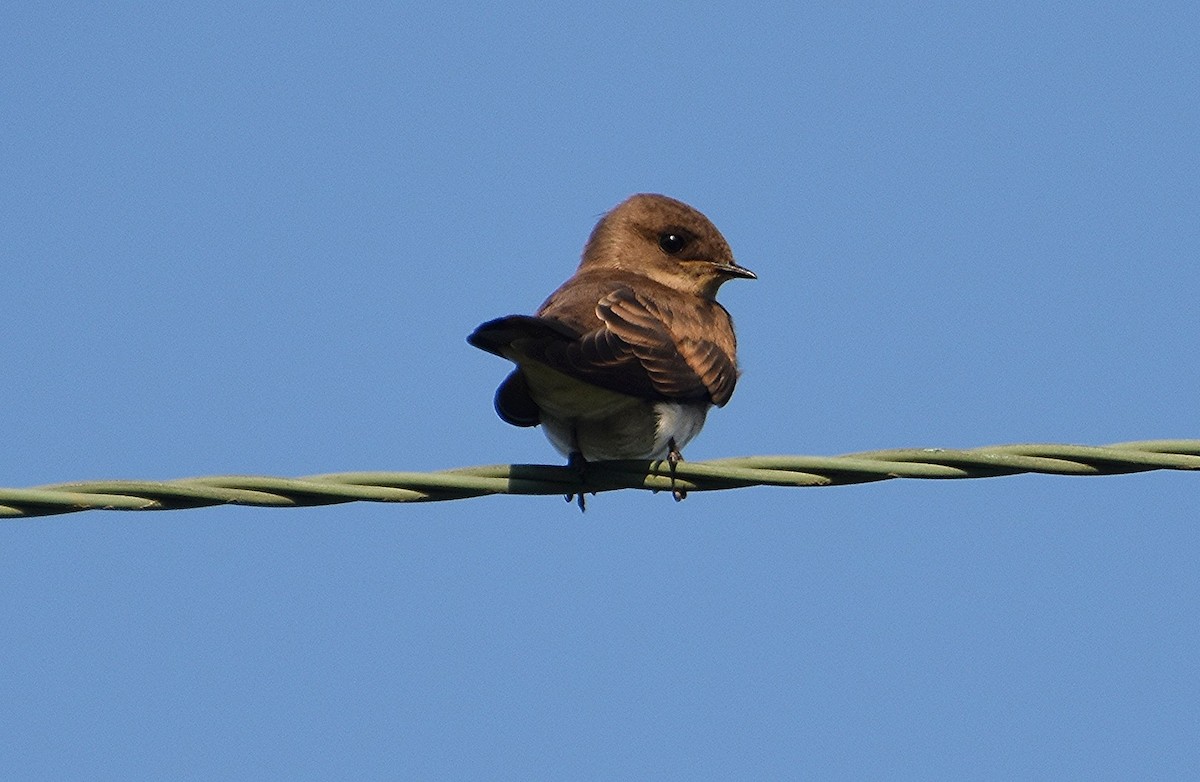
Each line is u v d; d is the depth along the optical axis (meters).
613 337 12.12
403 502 10.17
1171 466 10.27
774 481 10.55
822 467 10.45
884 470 10.36
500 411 12.62
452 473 10.41
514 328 11.46
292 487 9.77
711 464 10.59
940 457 10.36
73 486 9.42
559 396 12.24
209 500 9.62
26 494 9.32
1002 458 10.28
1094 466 10.31
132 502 9.52
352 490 9.95
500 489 10.54
